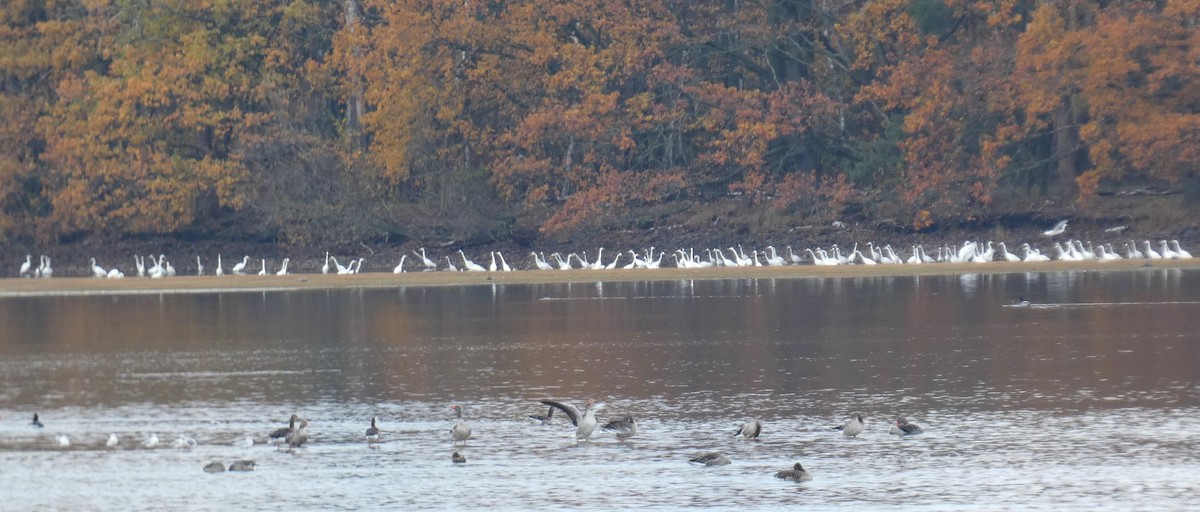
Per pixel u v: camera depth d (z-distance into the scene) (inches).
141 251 3075.8
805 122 3053.6
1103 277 2613.2
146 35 3053.6
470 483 1074.7
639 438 1209.4
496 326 1968.5
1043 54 2871.6
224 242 3117.6
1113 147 2898.6
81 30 3068.4
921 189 2920.8
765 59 3245.6
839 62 3179.1
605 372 1530.5
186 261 3046.3
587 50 3019.2
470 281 2701.8
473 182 3093.0
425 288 2650.1
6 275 2994.6
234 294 2564.0
